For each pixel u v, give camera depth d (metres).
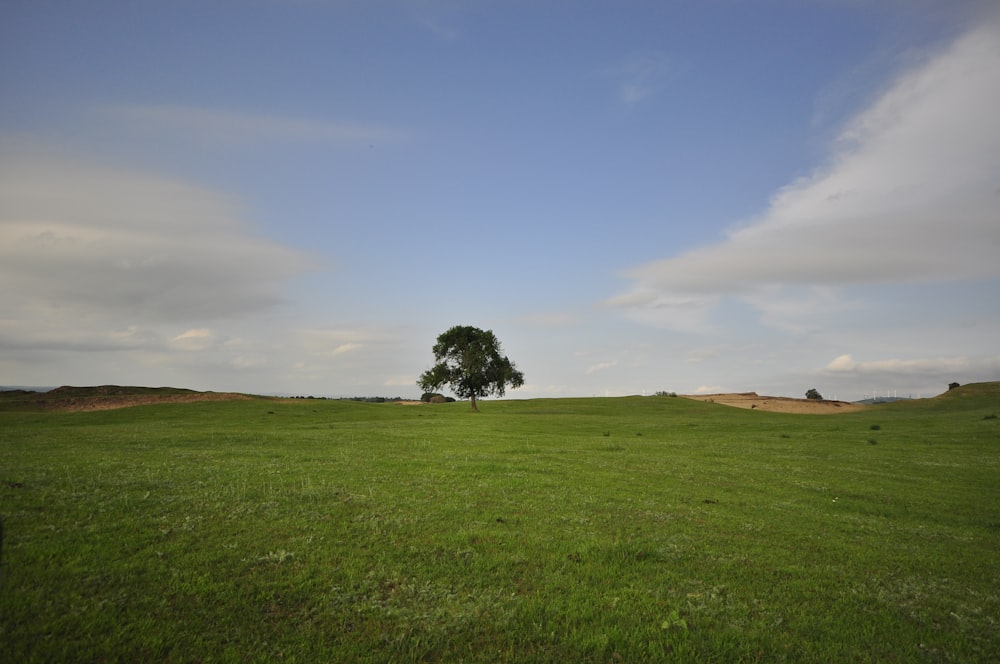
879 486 23.50
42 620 7.97
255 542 11.81
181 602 8.88
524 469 24.03
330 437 35.50
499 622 8.82
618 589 10.44
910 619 9.72
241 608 8.87
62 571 9.59
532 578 10.77
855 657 8.34
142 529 12.21
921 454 34.06
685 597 10.20
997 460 31.64
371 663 7.60
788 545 13.94
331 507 15.17
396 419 62.03
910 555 13.58
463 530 13.59
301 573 10.27
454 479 20.67
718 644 8.45
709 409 93.06
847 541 14.73
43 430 37.47
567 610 9.40
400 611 9.02
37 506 13.44
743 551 13.12
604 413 85.12
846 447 37.38
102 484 16.34
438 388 96.00
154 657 7.42
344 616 8.81
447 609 9.21
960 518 18.41
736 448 36.06
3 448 25.38
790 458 31.61
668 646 8.41
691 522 15.83
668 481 22.73
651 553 12.62
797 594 10.62
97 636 7.73
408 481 19.81
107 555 10.51
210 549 11.27
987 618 9.78
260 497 15.88
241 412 63.66
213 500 15.13
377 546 12.01
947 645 8.80
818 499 20.52
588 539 13.45
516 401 114.12
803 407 105.06
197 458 23.30
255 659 7.52
